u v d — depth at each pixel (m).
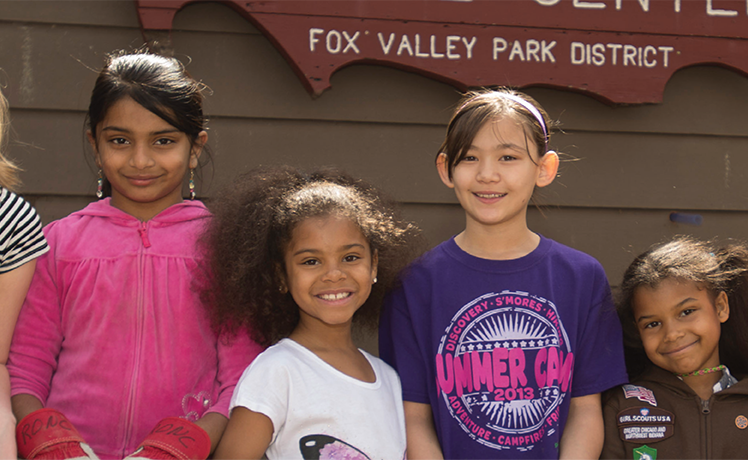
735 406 1.63
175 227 1.58
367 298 1.66
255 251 1.52
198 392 1.48
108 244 1.51
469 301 1.58
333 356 1.48
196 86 1.63
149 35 2.22
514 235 1.64
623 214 2.52
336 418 1.37
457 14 2.32
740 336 1.76
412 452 1.49
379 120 2.39
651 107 2.53
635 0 2.41
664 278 1.65
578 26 2.38
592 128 2.50
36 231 1.40
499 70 2.35
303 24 2.24
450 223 2.43
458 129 1.62
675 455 1.62
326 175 1.69
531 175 1.61
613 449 1.64
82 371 1.43
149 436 1.26
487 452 1.49
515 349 1.54
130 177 1.51
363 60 2.29
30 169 2.23
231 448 1.33
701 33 2.45
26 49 2.23
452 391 1.54
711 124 2.57
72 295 1.47
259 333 1.57
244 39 2.33
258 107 2.33
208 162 2.30
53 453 1.19
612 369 1.60
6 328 1.36
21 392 1.37
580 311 1.59
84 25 2.26
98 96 1.52
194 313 1.51
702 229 2.56
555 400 1.52
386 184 2.40
